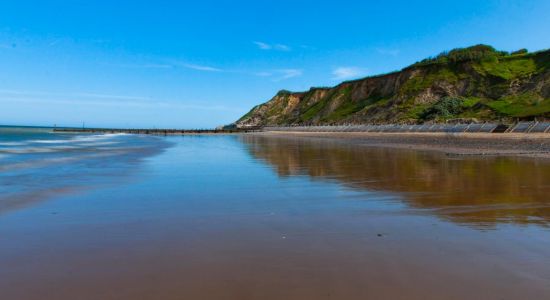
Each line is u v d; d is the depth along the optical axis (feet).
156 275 16.47
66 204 31.94
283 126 407.44
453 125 168.55
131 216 27.68
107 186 41.42
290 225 24.79
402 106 264.11
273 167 60.34
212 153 93.30
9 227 24.59
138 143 154.81
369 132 218.79
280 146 125.80
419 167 56.85
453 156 74.59
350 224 24.86
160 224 25.31
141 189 39.52
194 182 44.42
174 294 14.60
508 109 188.55
